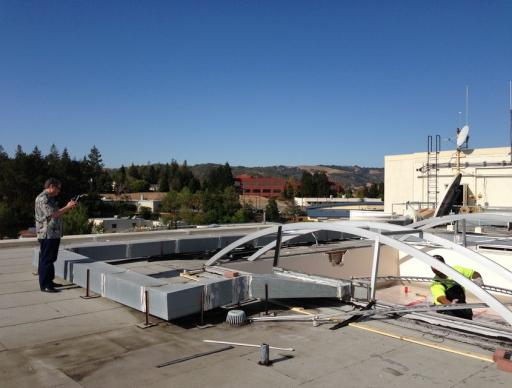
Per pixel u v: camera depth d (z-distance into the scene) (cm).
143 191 13575
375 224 746
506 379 364
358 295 596
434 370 383
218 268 802
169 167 17950
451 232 1427
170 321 525
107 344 445
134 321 523
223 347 439
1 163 8500
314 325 511
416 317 527
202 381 358
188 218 7425
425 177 2547
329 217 4453
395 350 432
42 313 548
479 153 2322
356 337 471
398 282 1327
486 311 980
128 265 891
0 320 519
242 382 357
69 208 646
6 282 712
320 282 620
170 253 977
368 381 360
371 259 1300
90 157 12625
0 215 5878
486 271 1117
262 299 629
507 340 459
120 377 365
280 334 482
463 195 2320
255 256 963
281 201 12450
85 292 652
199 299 519
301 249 1234
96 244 886
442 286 639
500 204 2241
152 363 396
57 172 7750
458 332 486
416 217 1681
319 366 391
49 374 371
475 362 401
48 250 645
